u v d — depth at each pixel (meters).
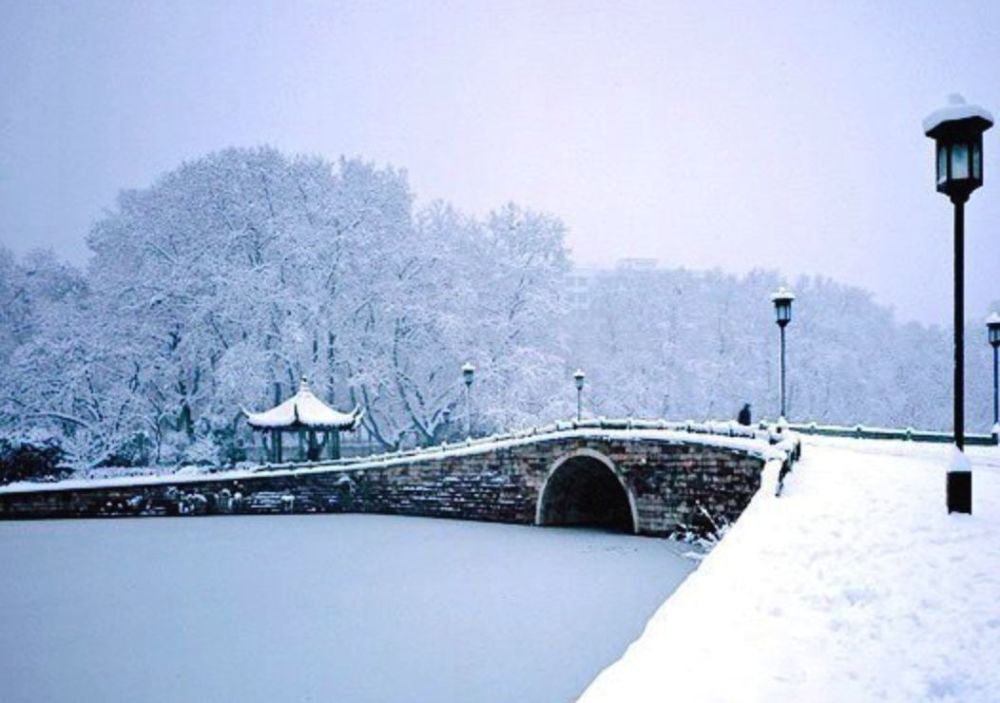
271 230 63.16
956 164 11.88
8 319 75.25
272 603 26.97
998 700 5.93
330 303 62.53
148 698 18.70
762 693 6.12
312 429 49.44
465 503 42.84
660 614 8.22
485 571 30.58
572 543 35.41
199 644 22.64
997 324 32.69
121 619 25.47
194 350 61.00
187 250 64.75
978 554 9.34
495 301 67.94
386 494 45.47
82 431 57.84
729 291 90.75
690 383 80.31
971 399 90.00
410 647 21.75
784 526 12.02
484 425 63.56
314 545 37.03
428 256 64.75
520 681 18.88
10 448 51.97
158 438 58.81
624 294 82.81
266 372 59.09
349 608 26.00
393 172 72.00
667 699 5.99
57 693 19.16
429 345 64.12
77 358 60.91
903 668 6.58
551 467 39.34
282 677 19.70
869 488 14.88
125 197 69.56
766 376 80.56
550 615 24.39
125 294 63.25
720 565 10.09
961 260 12.08
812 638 7.39
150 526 43.06
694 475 33.03
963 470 11.60
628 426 37.00
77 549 37.19
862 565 9.43
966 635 7.11
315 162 70.88
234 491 46.69
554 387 66.12
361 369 61.16
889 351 95.81
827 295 101.44
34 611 26.53
